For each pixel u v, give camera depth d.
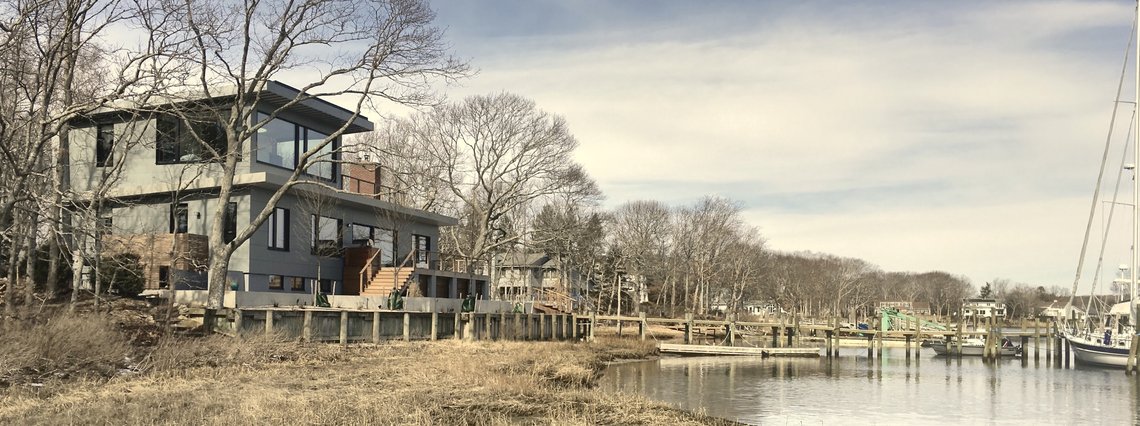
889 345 76.00
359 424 16.58
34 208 29.05
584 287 101.12
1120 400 33.84
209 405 17.83
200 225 40.00
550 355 36.72
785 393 32.69
